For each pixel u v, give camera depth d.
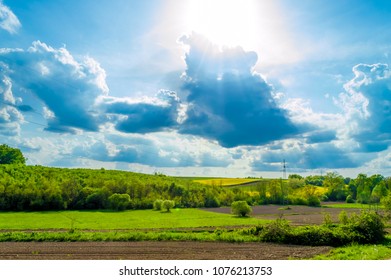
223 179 199.12
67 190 103.00
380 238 37.66
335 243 36.19
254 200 126.38
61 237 39.28
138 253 30.64
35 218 71.06
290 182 146.50
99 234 41.06
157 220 64.69
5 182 105.69
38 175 135.38
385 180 135.00
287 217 72.44
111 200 97.94
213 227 52.25
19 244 36.28
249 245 35.78
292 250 32.66
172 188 130.62
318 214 80.75
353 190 159.12
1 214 82.25
